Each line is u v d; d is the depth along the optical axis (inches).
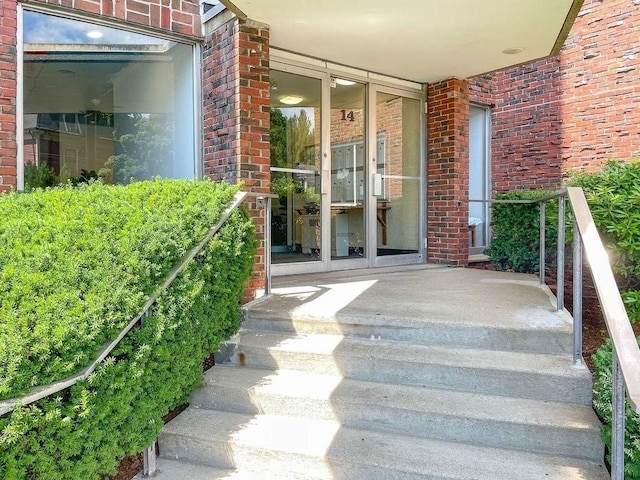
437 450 97.1
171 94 187.5
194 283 111.3
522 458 93.5
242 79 167.9
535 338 118.6
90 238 104.8
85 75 169.6
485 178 310.2
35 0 152.9
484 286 182.2
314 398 111.2
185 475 101.0
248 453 101.5
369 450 97.6
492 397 108.1
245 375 124.6
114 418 86.4
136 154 183.3
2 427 66.8
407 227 260.1
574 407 102.0
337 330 135.9
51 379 74.5
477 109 311.3
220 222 122.7
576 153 264.1
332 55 211.9
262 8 158.6
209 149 184.5
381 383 117.7
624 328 70.4
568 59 266.7
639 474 77.2
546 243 196.5
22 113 153.0
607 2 248.8
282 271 210.1
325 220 223.0
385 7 158.2
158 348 97.6
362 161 239.5
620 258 139.2
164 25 178.9
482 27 177.6
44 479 73.5
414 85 258.4
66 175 166.9
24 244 102.4
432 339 126.8
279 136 208.2
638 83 238.8
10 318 79.0
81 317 82.4
